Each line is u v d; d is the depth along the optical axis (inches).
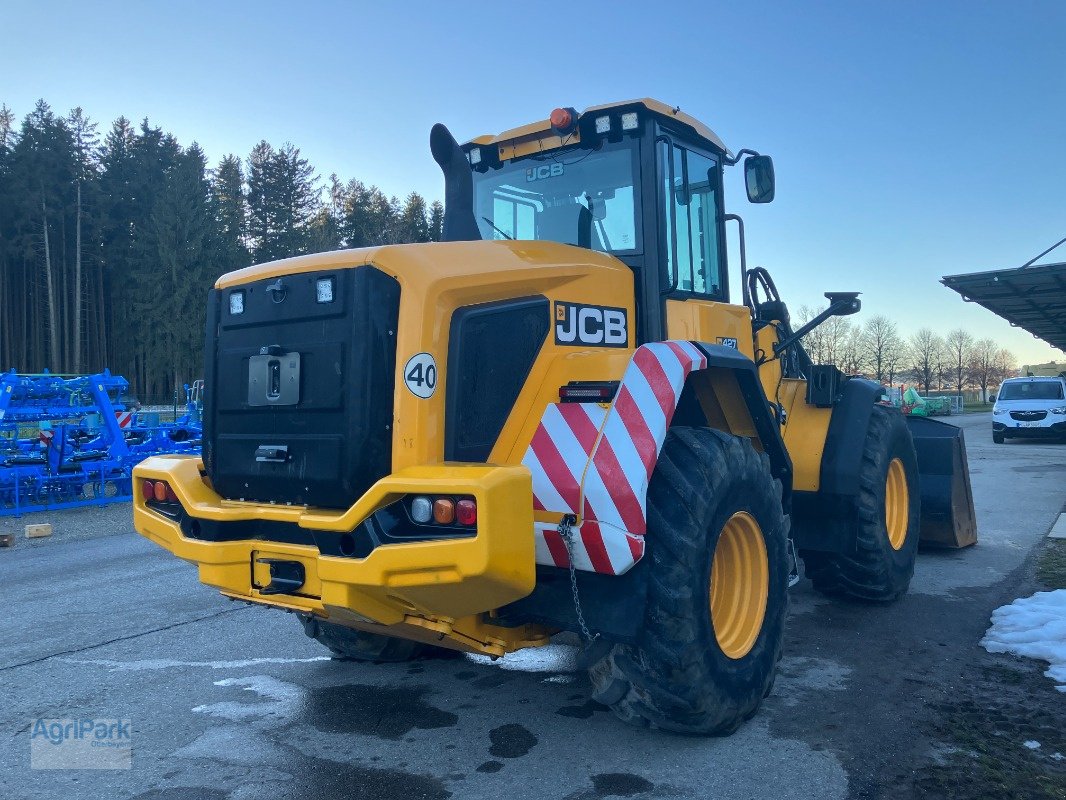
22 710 146.0
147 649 181.9
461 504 102.5
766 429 152.4
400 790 113.4
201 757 125.1
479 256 126.7
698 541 119.0
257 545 123.9
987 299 531.2
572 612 119.7
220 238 1780.3
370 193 2295.8
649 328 151.2
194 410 589.6
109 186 1742.1
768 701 143.8
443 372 117.3
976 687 148.6
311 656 175.5
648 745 127.2
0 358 1557.6
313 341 120.0
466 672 163.8
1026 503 370.3
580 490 116.3
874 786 111.8
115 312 1753.2
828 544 190.2
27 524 379.9
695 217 170.9
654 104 153.3
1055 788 110.1
